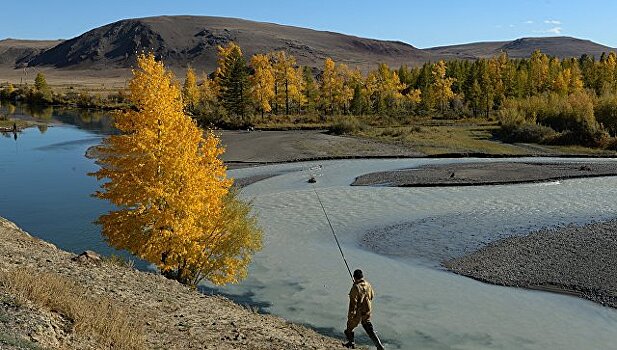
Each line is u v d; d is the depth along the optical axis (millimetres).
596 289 22422
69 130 93688
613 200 38375
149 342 10539
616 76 116062
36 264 13250
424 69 128625
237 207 21891
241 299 22141
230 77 97188
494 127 88562
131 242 19078
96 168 55844
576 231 30312
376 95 119375
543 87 115500
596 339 18453
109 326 10312
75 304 10617
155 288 14648
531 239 29234
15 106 145250
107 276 14266
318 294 22719
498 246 28422
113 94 162750
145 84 19391
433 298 22094
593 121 74812
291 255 27906
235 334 12430
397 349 17750
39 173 53000
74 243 29734
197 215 19641
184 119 19859
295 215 36000
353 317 13383
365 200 40156
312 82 111625
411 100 117000
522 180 46438
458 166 54844
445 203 38750
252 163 59375
